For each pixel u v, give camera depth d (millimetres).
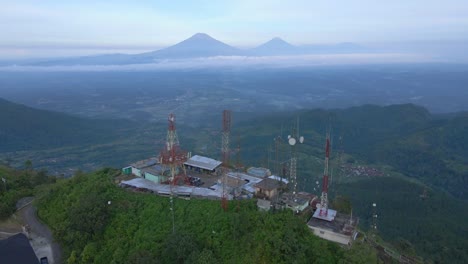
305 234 41344
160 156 61406
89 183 57750
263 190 53625
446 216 115312
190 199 52000
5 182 62844
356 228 47969
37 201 57781
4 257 40031
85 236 46594
